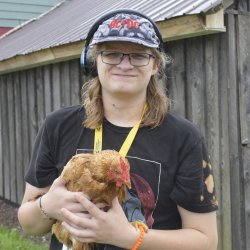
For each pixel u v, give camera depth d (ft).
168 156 6.94
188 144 6.97
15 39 29.09
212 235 7.04
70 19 24.98
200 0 13.52
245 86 14.35
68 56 18.40
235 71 14.19
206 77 14.65
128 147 6.97
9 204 26.91
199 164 6.95
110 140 7.07
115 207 6.26
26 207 7.22
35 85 23.82
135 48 6.88
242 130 14.34
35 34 26.37
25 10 37.14
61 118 7.45
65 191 6.33
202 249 6.84
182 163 6.93
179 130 7.04
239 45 14.20
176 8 13.97
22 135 25.43
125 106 7.15
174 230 6.86
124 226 6.28
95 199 6.13
